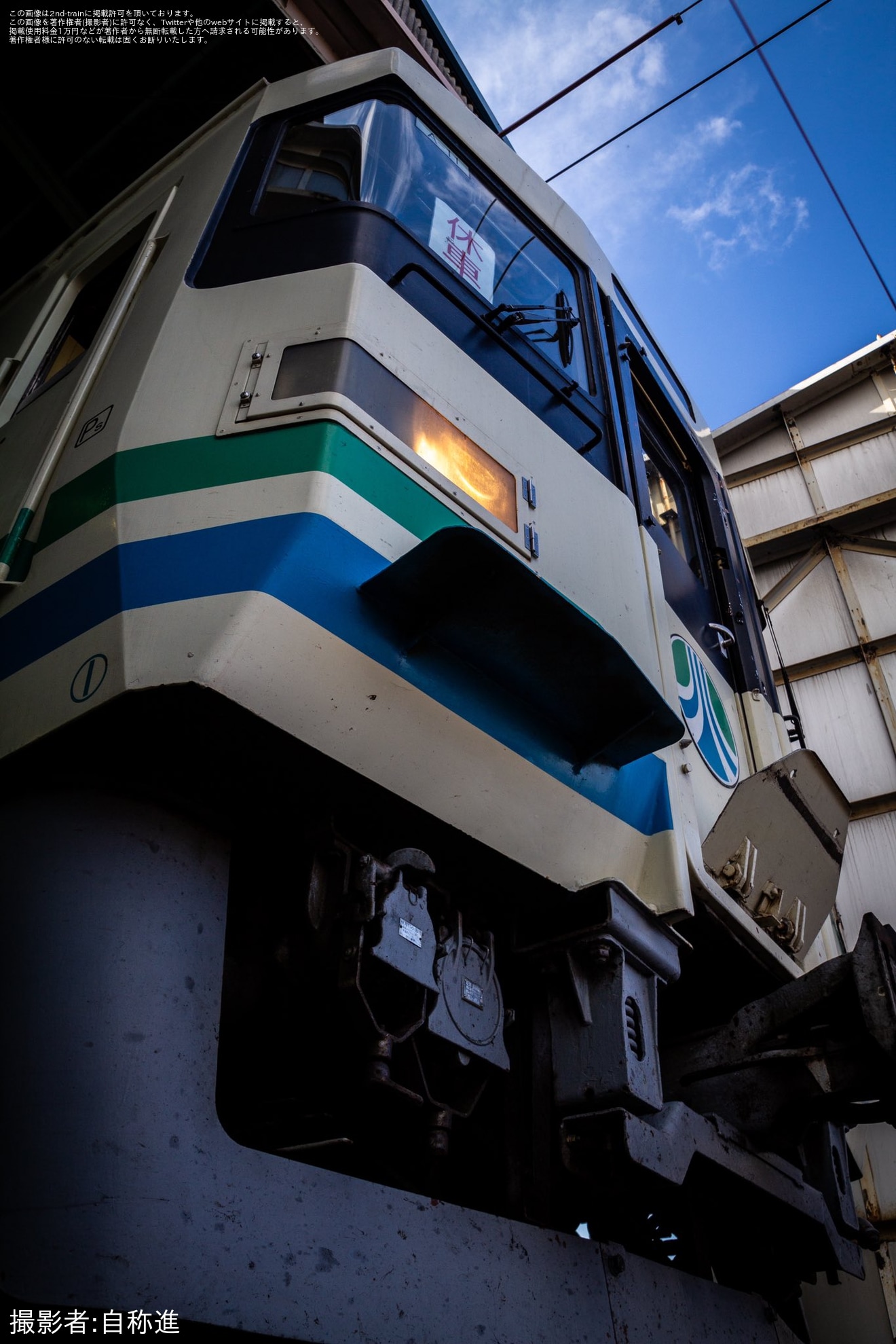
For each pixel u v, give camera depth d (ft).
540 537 12.25
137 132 23.85
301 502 9.37
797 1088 12.33
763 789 14.42
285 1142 10.97
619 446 15.64
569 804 11.03
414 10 23.49
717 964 14.11
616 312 18.31
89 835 8.71
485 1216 9.57
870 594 41.78
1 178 24.71
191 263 12.91
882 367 45.93
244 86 23.13
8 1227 6.84
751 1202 13.33
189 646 8.38
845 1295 27.86
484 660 10.27
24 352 16.31
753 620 20.79
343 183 13.75
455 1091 10.57
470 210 15.48
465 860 10.33
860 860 37.24
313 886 9.51
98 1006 7.89
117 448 10.64
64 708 8.68
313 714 8.70
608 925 10.70
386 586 9.36
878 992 11.57
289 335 11.07
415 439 11.06
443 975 9.98
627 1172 10.27
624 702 10.80
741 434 48.80
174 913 8.68
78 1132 7.30
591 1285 10.30
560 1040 10.95
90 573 9.65
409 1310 8.23
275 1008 10.36
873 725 39.19
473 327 13.37
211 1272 7.18
